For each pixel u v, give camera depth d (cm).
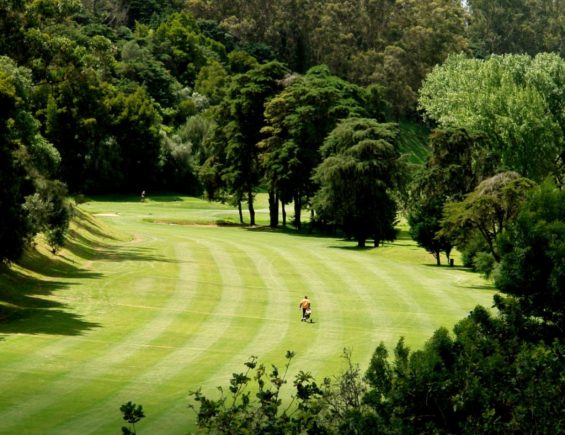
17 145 3441
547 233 1477
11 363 2198
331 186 6706
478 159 5488
